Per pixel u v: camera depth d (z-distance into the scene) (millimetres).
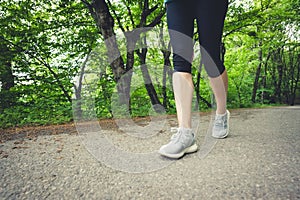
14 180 1578
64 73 6824
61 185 1470
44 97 6469
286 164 1641
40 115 5531
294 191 1252
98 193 1343
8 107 5895
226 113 2414
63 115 5488
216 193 1276
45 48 6805
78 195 1329
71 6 7188
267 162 1692
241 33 10781
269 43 12453
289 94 18672
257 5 10281
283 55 17906
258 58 15367
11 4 6723
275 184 1342
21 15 6684
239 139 2383
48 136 3195
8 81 6363
